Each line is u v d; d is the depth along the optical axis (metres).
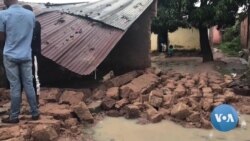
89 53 10.34
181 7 21.12
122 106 8.77
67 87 10.84
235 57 24.94
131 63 13.19
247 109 9.29
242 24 27.56
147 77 10.90
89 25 11.86
